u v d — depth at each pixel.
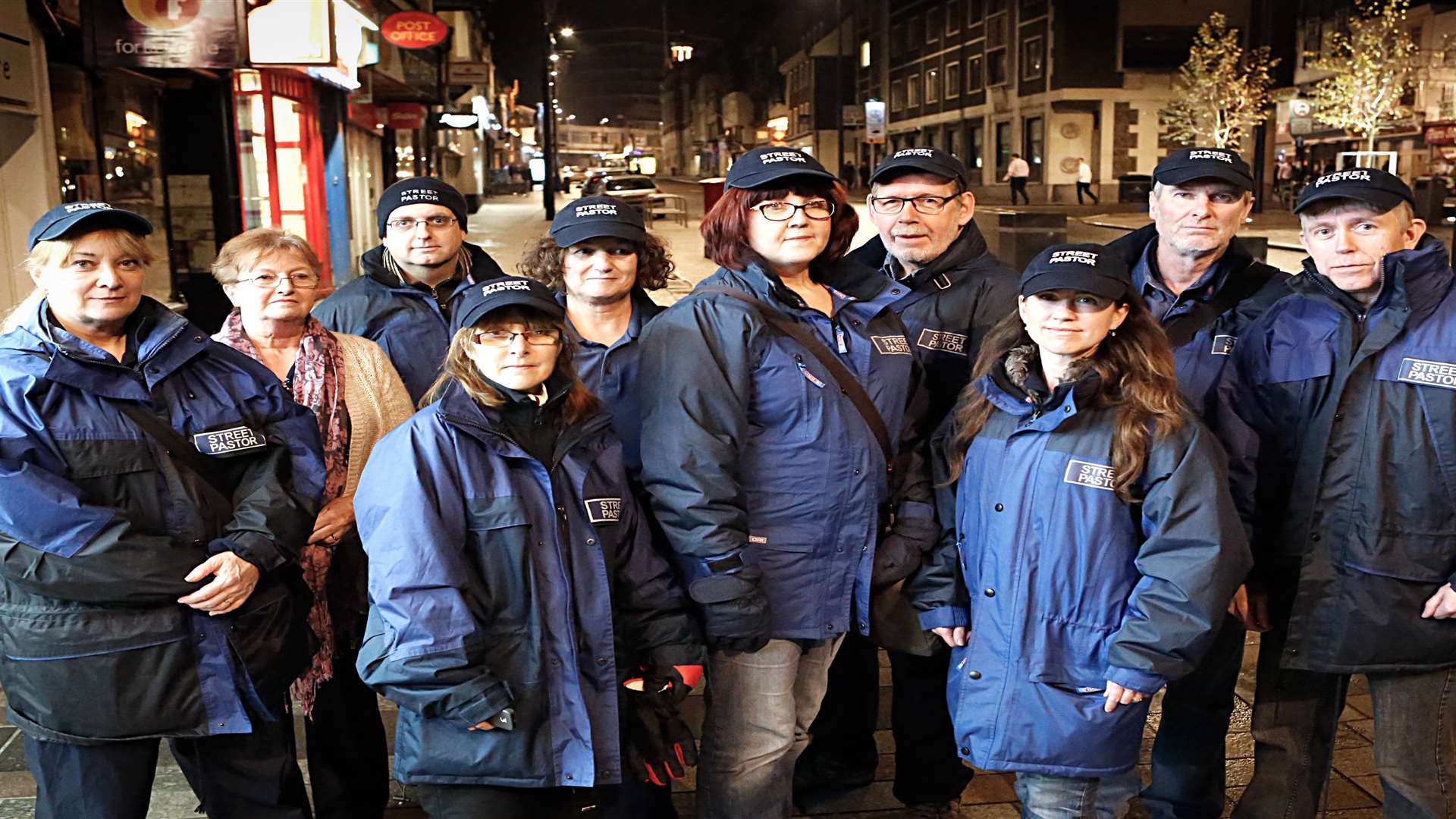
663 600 2.82
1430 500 2.88
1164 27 44.12
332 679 3.34
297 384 3.33
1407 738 3.01
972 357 3.70
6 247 7.92
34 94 7.92
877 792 3.77
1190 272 3.44
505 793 2.65
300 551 2.84
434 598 2.50
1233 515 2.68
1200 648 2.64
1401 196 2.89
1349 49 33.44
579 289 3.36
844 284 3.19
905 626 3.12
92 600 2.56
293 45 9.32
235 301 3.32
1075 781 2.83
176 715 2.64
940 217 3.67
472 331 2.61
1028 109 47.16
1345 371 2.96
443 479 2.57
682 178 98.38
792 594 2.99
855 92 72.19
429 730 2.62
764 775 3.04
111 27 8.58
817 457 2.96
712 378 2.86
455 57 33.28
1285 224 28.95
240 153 11.29
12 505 2.50
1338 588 2.98
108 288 2.64
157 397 2.76
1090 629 2.78
